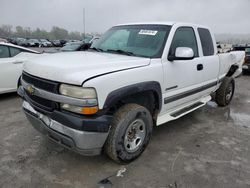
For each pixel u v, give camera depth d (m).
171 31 3.63
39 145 3.54
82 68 2.62
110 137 2.84
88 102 2.44
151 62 3.22
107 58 3.13
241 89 8.30
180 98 3.88
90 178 2.81
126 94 2.77
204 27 4.56
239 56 6.10
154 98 3.39
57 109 2.63
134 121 3.00
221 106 5.95
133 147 3.10
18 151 3.35
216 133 4.23
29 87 2.86
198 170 3.04
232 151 3.57
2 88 5.78
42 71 2.72
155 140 3.85
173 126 4.48
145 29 3.83
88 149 2.64
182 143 3.78
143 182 2.77
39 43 46.53
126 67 2.89
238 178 2.90
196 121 4.81
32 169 2.94
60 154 3.30
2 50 5.79
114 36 4.10
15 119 4.55
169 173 2.95
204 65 4.32
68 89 2.48
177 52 3.40
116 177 2.84
